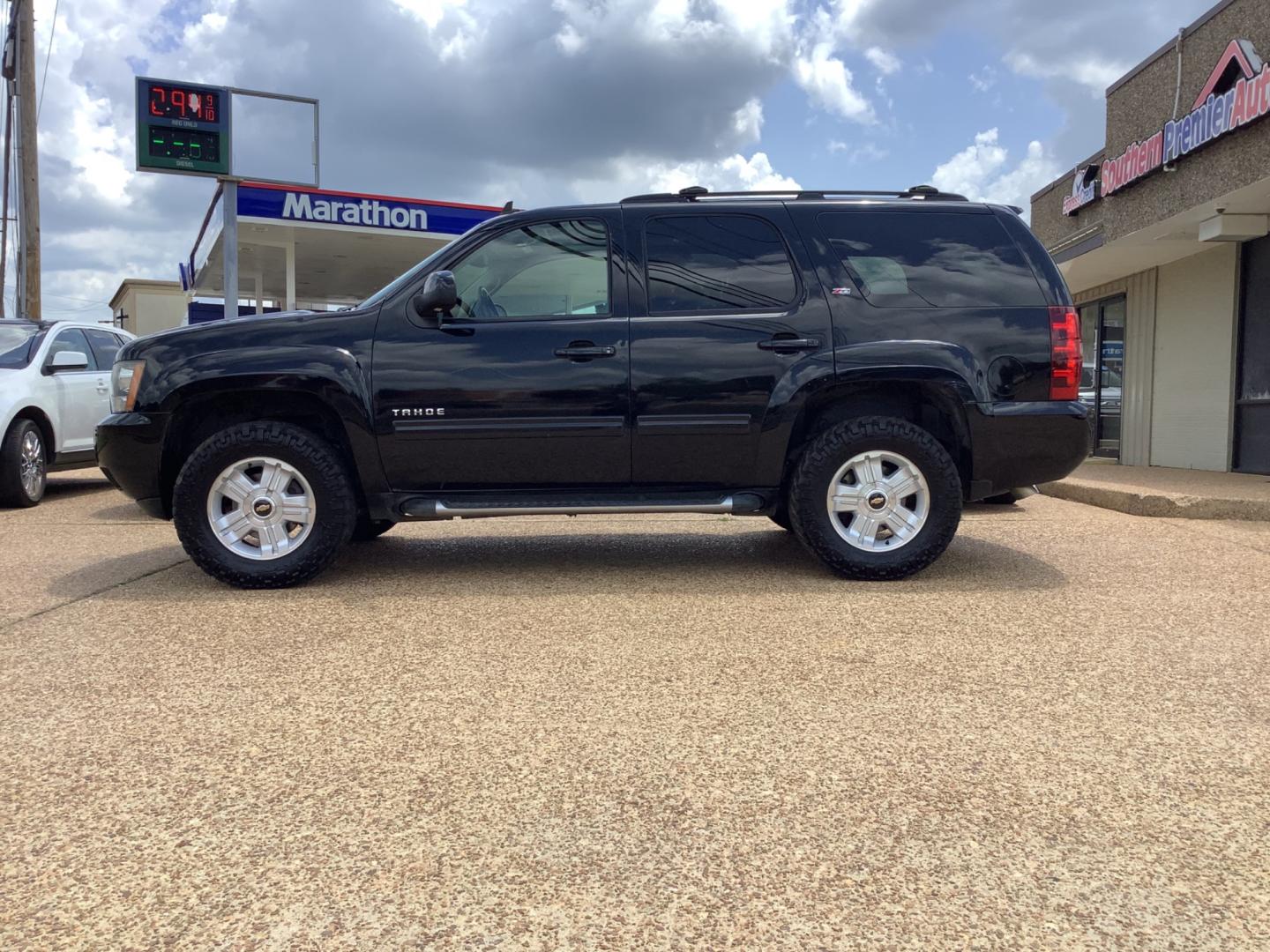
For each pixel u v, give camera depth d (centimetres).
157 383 460
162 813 232
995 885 199
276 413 487
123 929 184
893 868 205
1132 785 245
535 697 312
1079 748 268
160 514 493
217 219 1639
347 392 457
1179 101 991
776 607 429
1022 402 468
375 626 401
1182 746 270
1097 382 1503
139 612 426
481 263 486
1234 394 1116
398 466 468
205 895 196
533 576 502
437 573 510
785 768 256
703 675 334
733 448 473
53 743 275
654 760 262
